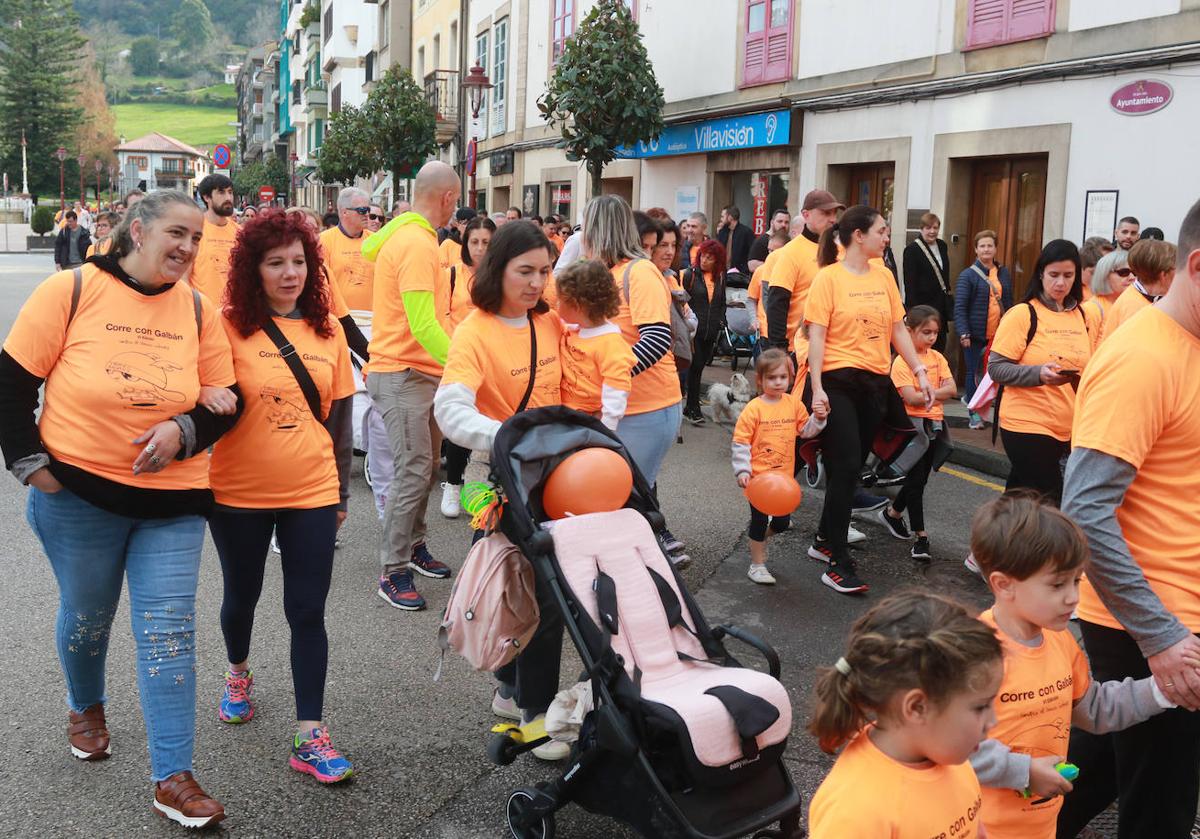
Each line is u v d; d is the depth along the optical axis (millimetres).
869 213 6051
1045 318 5926
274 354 3959
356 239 9031
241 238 3920
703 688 3162
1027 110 11508
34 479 3496
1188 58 9797
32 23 97438
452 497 7629
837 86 14375
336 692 4703
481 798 3854
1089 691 2840
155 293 3621
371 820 3697
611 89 16031
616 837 3615
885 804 2168
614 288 4762
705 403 12852
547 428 3668
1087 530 2828
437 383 5840
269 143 97688
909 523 7516
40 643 5117
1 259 50312
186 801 3582
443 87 32719
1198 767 2971
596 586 3318
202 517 3787
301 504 3998
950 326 12797
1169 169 10055
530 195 25453
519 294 4078
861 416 6234
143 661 3635
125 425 3535
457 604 3652
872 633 2160
